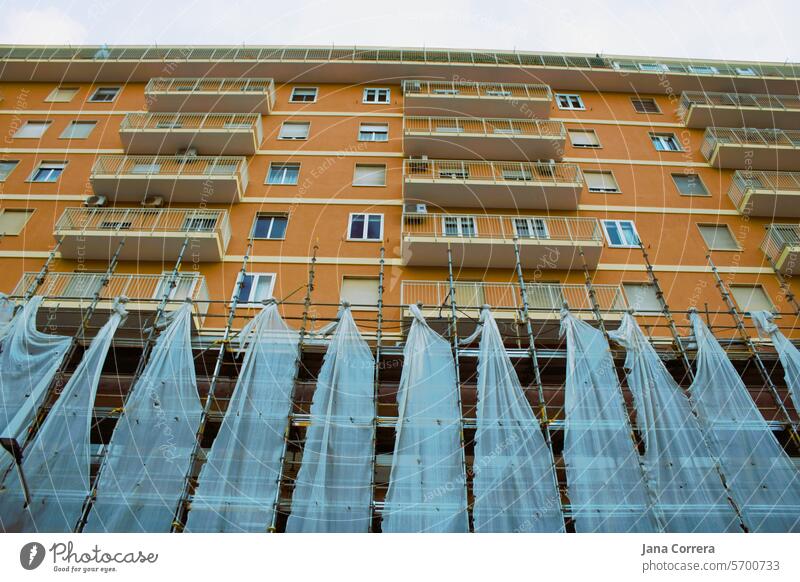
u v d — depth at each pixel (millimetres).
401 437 12258
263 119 23812
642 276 18312
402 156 22188
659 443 12312
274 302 14570
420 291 16984
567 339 13945
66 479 11211
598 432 12312
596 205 20609
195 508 10969
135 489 11211
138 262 17922
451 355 13688
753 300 17719
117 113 23922
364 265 18312
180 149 21781
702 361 13742
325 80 26109
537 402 14805
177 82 24281
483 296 16812
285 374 13266
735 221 20156
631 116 24688
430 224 19125
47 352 13188
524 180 20312
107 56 26078
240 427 12188
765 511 11430
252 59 25750
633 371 13500
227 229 18703
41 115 23781
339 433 12328
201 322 16391
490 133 21953
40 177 21078
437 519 11078
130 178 19484
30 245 18391
